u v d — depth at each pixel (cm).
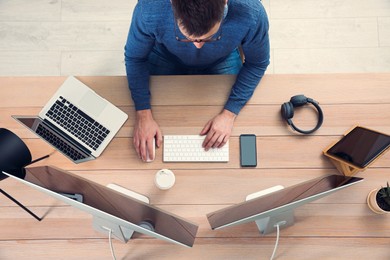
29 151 154
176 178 161
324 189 128
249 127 166
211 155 163
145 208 136
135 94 165
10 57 256
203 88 170
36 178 128
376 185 160
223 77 171
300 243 156
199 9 112
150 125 163
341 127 166
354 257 154
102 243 156
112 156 163
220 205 159
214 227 133
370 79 169
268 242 156
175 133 166
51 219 158
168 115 167
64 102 166
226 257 155
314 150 164
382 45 257
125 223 118
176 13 117
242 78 166
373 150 144
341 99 168
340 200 159
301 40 258
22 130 166
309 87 169
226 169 163
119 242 156
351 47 257
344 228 157
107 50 257
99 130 164
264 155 163
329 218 158
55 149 164
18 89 168
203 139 165
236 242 156
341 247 155
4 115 167
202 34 121
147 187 161
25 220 158
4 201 159
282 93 169
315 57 255
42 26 259
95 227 155
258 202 135
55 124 164
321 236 156
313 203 159
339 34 258
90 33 259
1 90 168
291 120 165
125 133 166
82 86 168
